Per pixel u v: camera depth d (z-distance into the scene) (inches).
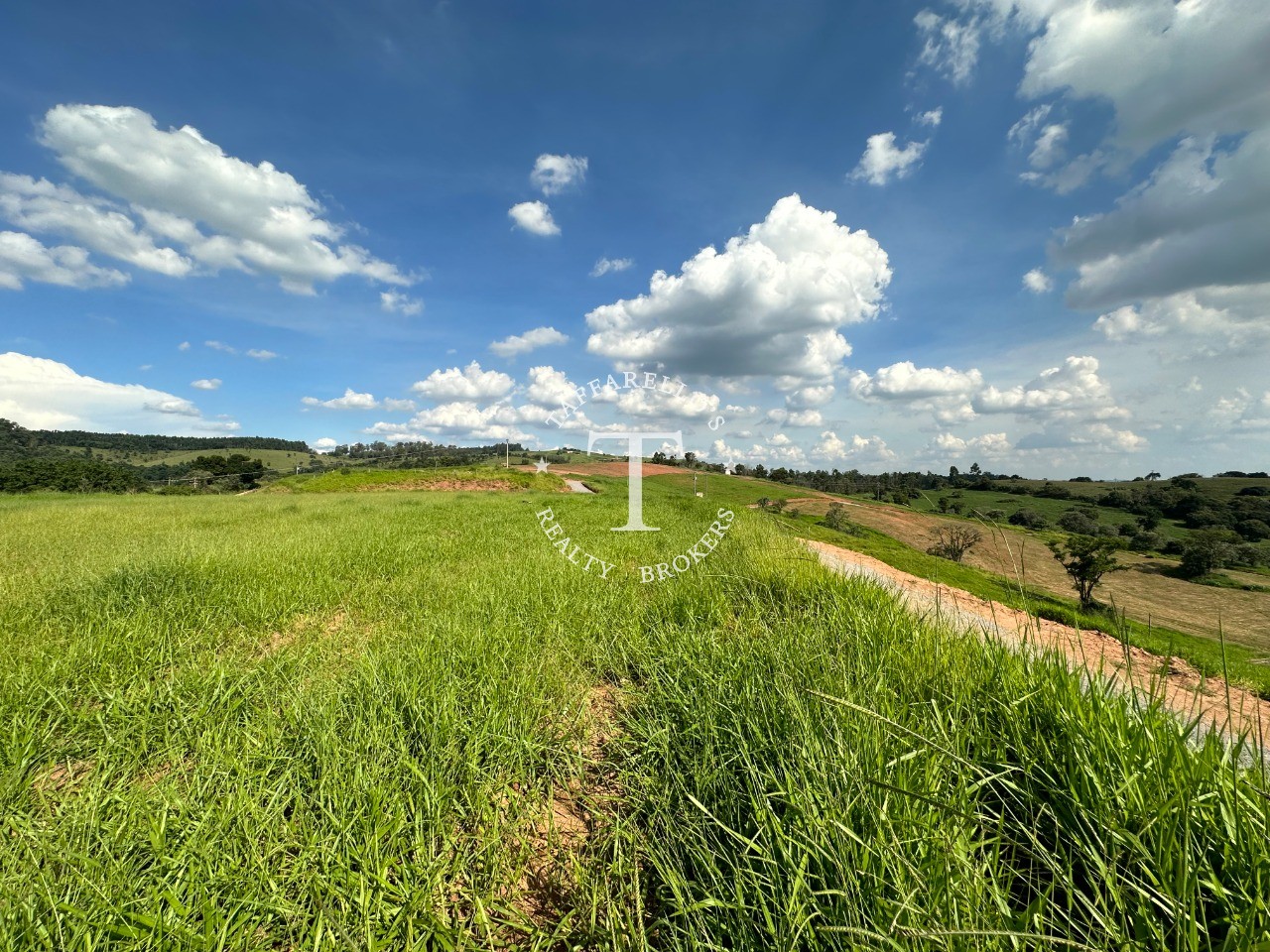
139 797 74.5
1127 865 55.2
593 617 178.9
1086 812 60.7
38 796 81.9
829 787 66.6
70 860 63.3
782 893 56.0
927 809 60.2
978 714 87.5
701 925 55.6
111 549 301.3
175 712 106.7
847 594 178.2
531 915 66.5
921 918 46.8
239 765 82.3
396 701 107.7
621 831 75.5
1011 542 117.3
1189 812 55.1
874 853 54.4
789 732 84.7
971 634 123.3
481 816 77.9
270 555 259.8
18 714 98.7
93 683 116.5
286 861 67.2
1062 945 48.5
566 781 93.7
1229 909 48.5
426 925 59.9
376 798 74.7
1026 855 65.5
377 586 224.1
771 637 134.5
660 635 152.1
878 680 99.9
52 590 197.2
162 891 59.1
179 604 181.8
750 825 69.9
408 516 525.3
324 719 97.0
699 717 99.1
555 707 115.6
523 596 198.1
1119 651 168.1
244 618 178.4
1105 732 69.6
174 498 993.5
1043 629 188.5
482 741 92.7
